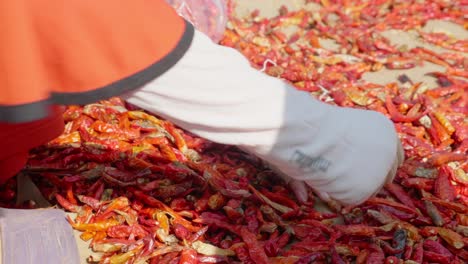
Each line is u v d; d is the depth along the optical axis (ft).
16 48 5.61
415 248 8.77
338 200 7.83
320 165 7.40
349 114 7.51
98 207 9.18
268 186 9.69
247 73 6.68
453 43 14.93
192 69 6.27
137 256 8.43
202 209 9.14
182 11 12.18
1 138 7.36
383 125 7.68
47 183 9.65
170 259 8.45
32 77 5.68
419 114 11.68
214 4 12.67
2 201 9.37
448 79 13.23
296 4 16.52
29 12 5.65
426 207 9.35
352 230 8.82
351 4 16.35
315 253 8.46
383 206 9.34
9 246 7.79
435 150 10.84
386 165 7.66
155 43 5.94
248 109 6.72
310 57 13.82
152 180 9.61
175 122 6.79
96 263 8.50
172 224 8.95
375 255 8.52
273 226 8.86
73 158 9.91
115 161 9.94
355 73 13.51
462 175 10.16
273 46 14.25
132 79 5.92
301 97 7.12
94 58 5.79
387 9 16.55
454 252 8.86
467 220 9.29
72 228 8.71
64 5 5.65
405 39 15.16
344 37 14.79
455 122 11.73
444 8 16.43
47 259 7.84
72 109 10.92
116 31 5.79
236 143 6.95
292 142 7.10
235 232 8.80
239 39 14.15
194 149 10.49
